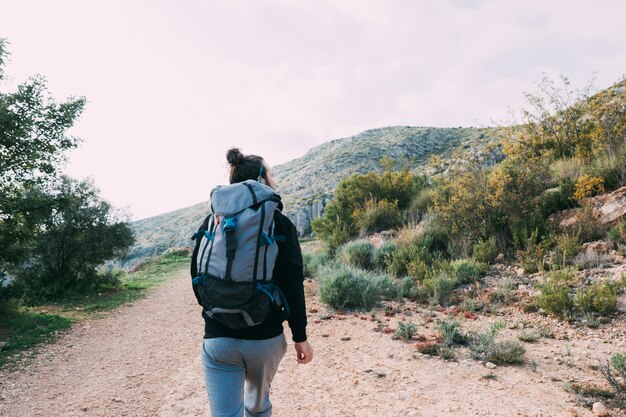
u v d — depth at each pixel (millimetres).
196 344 6137
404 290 7758
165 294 12078
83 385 4652
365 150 93812
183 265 22250
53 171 9625
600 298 5387
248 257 1681
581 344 4684
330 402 3652
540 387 3656
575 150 11062
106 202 13047
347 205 15109
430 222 10766
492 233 8992
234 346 1745
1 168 8539
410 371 4230
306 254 12711
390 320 6285
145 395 4227
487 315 6113
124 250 13383
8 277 10469
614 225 7566
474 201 9297
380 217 13422
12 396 4395
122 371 5082
